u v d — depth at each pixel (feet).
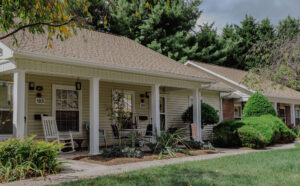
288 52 35.22
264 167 26.53
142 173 23.65
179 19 85.66
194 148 41.14
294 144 52.34
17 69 28.43
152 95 41.52
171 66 47.26
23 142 24.53
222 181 20.89
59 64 31.50
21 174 22.33
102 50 40.86
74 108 41.47
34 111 37.09
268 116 53.78
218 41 99.40
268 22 104.94
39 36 35.22
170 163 29.50
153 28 82.69
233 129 46.14
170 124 54.13
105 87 44.73
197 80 46.91
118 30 77.41
